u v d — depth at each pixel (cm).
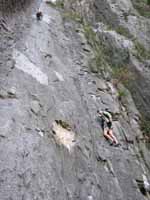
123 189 929
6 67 866
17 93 786
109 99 1342
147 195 1027
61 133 823
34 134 694
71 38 1603
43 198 573
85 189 745
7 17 1085
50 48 1253
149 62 1891
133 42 2083
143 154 1261
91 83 1346
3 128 635
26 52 1041
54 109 885
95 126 1072
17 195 528
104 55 1816
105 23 2247
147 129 1480
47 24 1473
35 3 1594
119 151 1074
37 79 952
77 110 1019
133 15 2450
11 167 565
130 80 1725
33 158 626
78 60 1451
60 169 692
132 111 1497
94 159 902
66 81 1133
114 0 2492
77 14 2014
